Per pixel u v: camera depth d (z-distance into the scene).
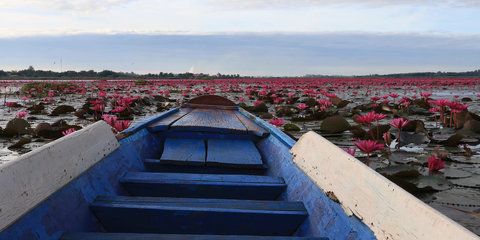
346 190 1.06
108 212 1.22
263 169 2.07
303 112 6.37
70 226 1.06
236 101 9.84
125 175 1.61
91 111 5.77
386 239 0.80
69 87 14.09
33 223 0.90
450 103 4.24
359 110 6.56
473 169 2.49
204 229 1.23
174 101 9.09
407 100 6.77
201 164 1.97
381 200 0.88
